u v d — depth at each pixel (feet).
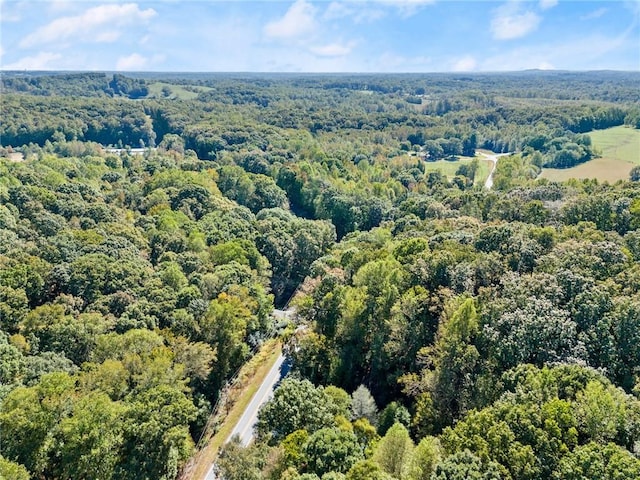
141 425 185.57
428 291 254.47
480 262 260.42
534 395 167.53
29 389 181.37
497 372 197.57
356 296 270.26
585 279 217.36
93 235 347.15
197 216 474.08
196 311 280.51
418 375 227.20
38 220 357.61
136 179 559.79
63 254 316.19
